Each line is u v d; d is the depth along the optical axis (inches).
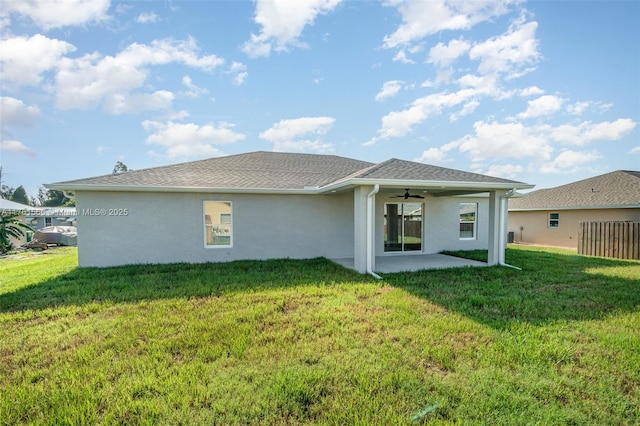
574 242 704.4
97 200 390.6
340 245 482.9
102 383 125.0
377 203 500.1
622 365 138.5
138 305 226.1
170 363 141.6
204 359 145.2
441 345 157.3
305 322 191.0
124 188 385.1
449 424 101.6
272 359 144.1
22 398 115.4
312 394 116.7
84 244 388.2
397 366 137.7
